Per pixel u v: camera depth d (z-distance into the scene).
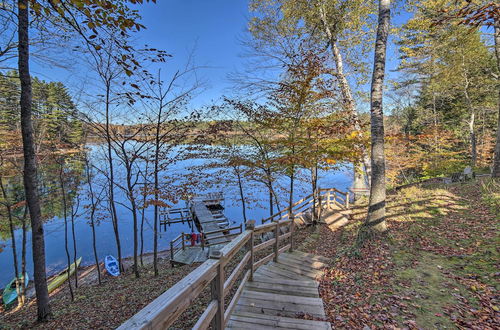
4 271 14.41
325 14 11.18
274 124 9.19
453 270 4.12
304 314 3.38
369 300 3.65
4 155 9.62
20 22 5.43
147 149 9.48
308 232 9.95
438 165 18.42
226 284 2.89
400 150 16.77
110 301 7.44
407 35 12.58
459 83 17.73
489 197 7.29
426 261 4.59
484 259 4.22
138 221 21.38
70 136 10.42
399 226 6.63
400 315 3.21
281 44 10.36
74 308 7.36
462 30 10.98
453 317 3.04
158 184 10.06
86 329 5.75
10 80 6.98
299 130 9.31
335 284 4.33
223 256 2.62
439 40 12.30
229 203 25.62
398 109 25.14
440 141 18.80
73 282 12.68
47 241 17.98
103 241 17.95
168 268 11.17
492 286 3.49
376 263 4.86
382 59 6.44
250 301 3.67
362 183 13.92
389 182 18.95
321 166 9.48
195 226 21.11
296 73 8.36
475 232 5.36
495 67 16.80
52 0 2.43
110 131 9.73
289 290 4.06
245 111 9.41
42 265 6.52
